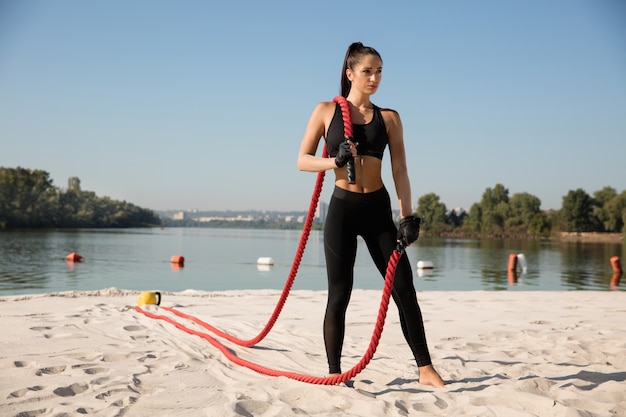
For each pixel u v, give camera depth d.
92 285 14.54
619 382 3.32
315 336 5.34
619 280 18.02
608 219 109.62
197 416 2.70
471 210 128.00
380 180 3.32
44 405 2.83
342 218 3.29
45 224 116.38
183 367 3.83
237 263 25.17
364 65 3.24
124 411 2.76
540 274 20.64
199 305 7.69
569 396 2.97
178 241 59.16
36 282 15.22
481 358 4.38
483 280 17.91
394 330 5.86
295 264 3.99
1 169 107.12
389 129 3.35
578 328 6.06
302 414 2.69
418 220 3.10
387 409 2.76
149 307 6.87
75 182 136.88
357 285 15.73
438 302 8.60
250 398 3.01
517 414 2.67
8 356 3.98
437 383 3.29
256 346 4.75
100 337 4.84
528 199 120.44
